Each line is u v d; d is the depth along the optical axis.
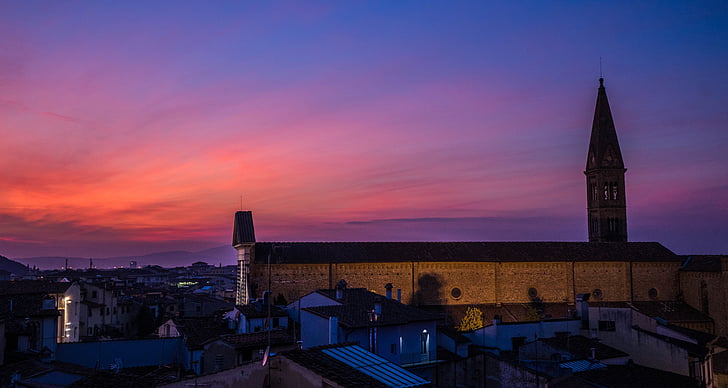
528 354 63.06
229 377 35.06
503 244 122.69
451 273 114.31
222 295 191.12
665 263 123.69
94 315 115.44
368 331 54.91
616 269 121.38
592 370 58.41
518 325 69.00
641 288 121.94
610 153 141.25
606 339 69.75
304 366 33.75
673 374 61.25
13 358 60.97
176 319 80.88
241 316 70.56
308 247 111.94
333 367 34.88
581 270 119.94
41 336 68.12
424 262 112.69
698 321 113.56
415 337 60.25
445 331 67.31
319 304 69.31
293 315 74.38
